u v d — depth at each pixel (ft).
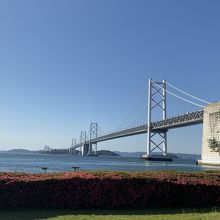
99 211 54.90
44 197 55.72
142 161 457.68
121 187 57.06
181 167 282.15
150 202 58.08
